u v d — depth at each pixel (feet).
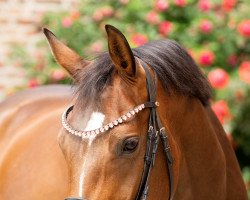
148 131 14.44
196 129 16.28
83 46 29.55
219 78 27.04
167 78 15.40
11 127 20.42
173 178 15.21
